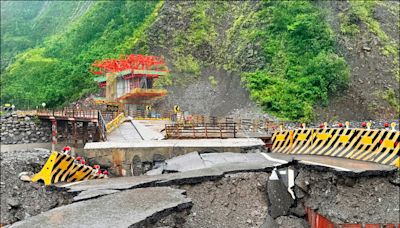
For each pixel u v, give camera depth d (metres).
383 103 56.38
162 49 71.19
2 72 102.00
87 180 15.30
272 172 15.22
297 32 65.88
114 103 54.62
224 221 12.78
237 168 15.16
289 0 70.50
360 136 17.75
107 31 87.19
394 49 64.25
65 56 90.81
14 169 25.09
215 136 24.45
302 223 14.19
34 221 9.28
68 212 9.98
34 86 78.75
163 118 44.56
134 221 9.18
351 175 14.36
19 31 132.50
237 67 65.44
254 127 36.50
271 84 60.19
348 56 62.53
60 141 47.12
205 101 59.59
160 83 61.97
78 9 131.38
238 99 58.94
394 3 75.56
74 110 48.81
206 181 14.01
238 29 72.31
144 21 79.62
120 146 18.52
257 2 75.19
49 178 15.42
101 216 9.59
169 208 10.30
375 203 13.99
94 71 65.94
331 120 54.16
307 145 20.08
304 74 59.91
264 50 65.75
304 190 15.01
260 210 13.64
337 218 13.50
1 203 17.16
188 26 75.00
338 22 66.94
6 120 47.75
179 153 18.92
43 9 155.12
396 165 15.37
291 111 55.06
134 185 13.11
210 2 79.81
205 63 68.88
